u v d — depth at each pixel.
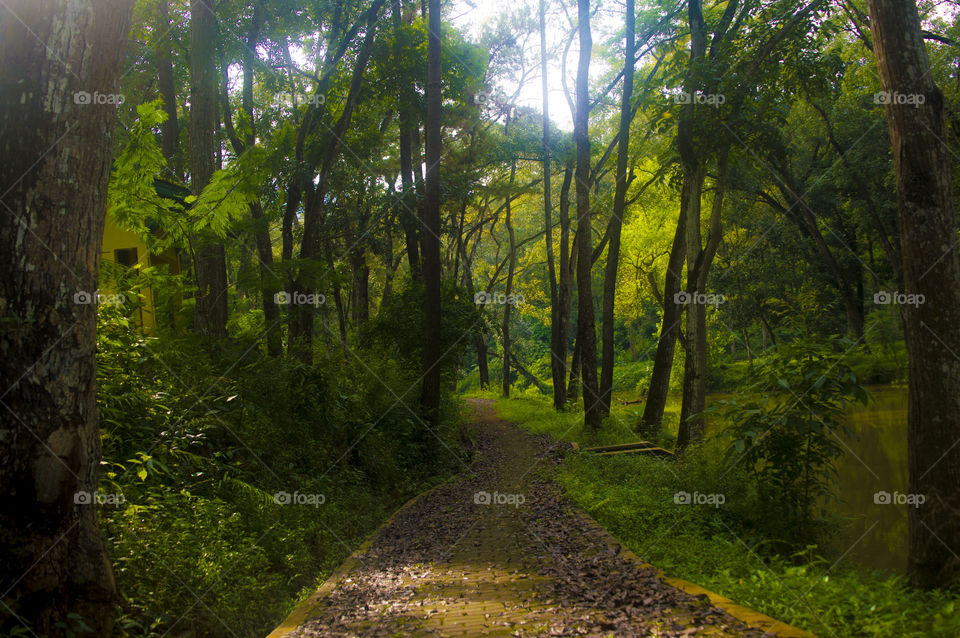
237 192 10.65
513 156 26.69
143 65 20.91
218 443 8.59
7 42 4.04
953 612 4.28
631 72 17.88
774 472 8.05
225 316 12.55
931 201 6.39
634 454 14.02
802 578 4.94
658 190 27.69
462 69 21.41
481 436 20.39
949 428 6.20
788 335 35.03
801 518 7.61
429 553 7.22
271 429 9.82
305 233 16.25
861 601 4.47
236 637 5.29
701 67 13.61
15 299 3.91
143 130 9.55
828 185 28.41
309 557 7.41
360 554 7.39
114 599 4.29
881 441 16.05
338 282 13.29
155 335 9.37
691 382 14.89
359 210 24.28
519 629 4.20
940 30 22.08
